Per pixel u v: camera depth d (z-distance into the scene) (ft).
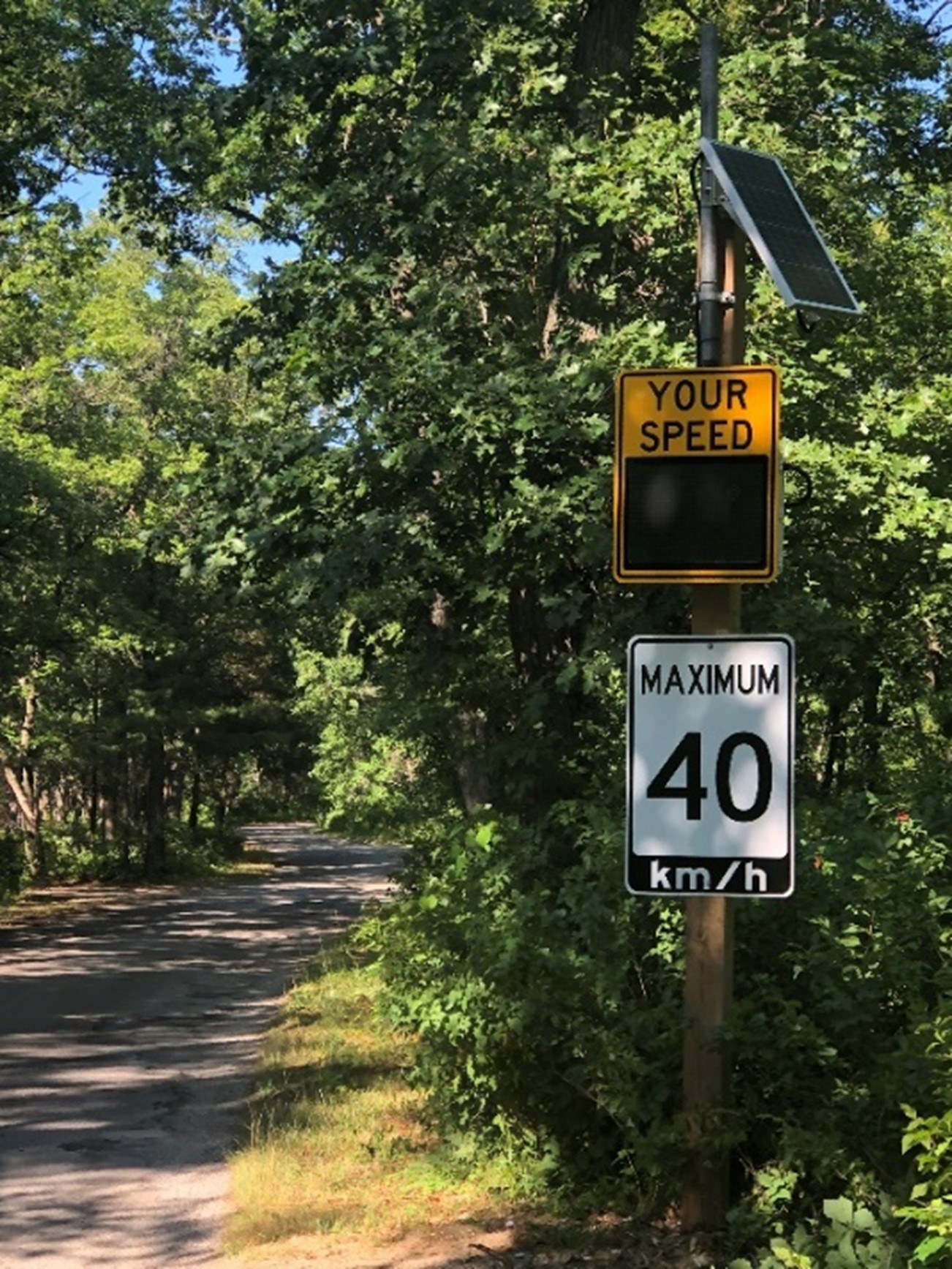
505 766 49.26
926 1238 19.51
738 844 22.67
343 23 56.29
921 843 27.12
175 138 75.51
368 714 84.53
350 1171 32.17
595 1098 26.17
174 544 64.95
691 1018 24.13
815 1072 24.98
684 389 22.79
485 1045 27.76
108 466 130.93
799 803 29.68
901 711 59.82
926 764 47.62
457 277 53.26
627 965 27.04
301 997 64.28
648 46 59.11
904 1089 22.47
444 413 46.93
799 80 50.72
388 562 47.80
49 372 126.82
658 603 43.55
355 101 56.85
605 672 42.73
